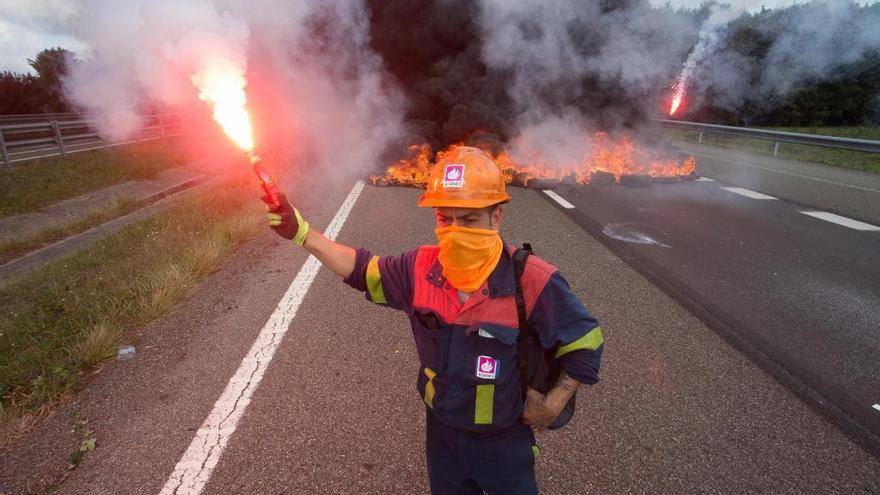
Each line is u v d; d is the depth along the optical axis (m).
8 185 9.45
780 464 2.55
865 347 3.72
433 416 1.66
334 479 2.42
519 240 6.20
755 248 6.00
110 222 7.84
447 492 1.74
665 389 3.16
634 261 5.46
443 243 1.41
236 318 4.02
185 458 2.53
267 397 3.01
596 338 1.44
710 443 2.69
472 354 1.44
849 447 2.68
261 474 2.44
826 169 12.26
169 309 4.17
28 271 5.56
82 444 2.60
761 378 3.29
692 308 4.32
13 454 2.54
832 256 5.75
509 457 1.60
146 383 3.14
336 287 4.59
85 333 3.59
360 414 2.87
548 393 1.53
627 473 2.48
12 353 3.46
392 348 3.58
